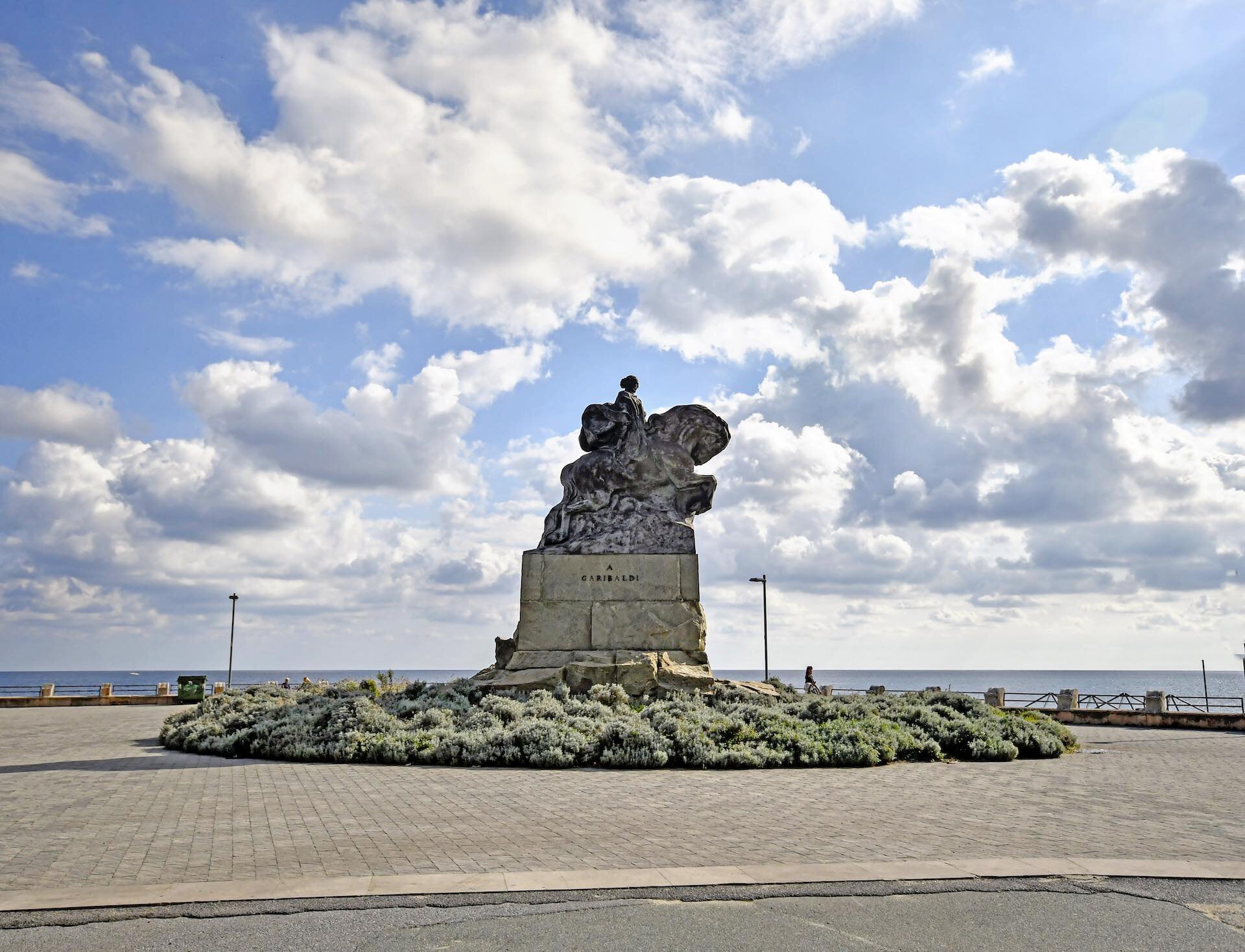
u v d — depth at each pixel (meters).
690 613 22.00
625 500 22.98
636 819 10.70
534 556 22.11
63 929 6.69
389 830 10.00
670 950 6.32
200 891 7.49
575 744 16.05
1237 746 21.81
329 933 6.61
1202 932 6.76
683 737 16.25
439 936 6.57
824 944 6.46
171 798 12.17
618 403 23.91
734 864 8.50
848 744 16.75
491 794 12.58
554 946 6.38
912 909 7.21
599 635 21.73
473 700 20.42
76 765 15.85
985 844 9.45
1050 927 6.83
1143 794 13.27
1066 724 31.67
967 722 18.81
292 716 18.55
